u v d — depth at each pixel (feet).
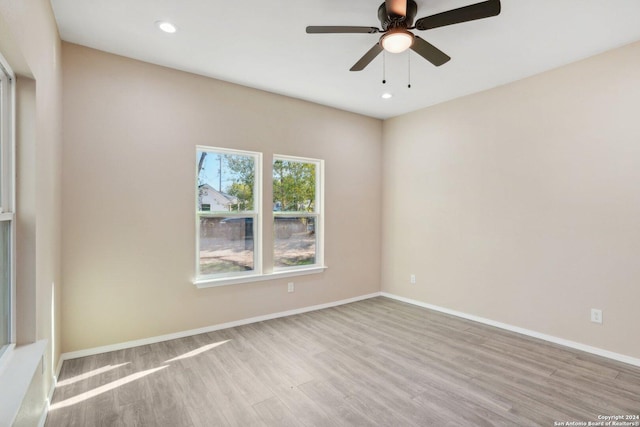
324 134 14.94
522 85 11.80
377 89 12.93
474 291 13.24
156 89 10.82
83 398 7.60
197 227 11.87
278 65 10.89
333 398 7.68
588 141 10.22
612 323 9.74
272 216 13.51
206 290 11.86
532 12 7.89
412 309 14.83
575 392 7.93
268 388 8.10
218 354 10.00
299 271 14.15
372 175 16.83
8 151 5.84
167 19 8.32
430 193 14.92
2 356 5.60
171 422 6.80
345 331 12.01
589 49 9.71
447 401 7.56
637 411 7.17
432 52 7.93
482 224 12.99
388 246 16.88
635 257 9.34
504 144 12.31
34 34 5.97
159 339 10.91
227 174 12.62
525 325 11.69
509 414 7.07
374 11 8.00
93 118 9.78
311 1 7.61
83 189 9.64
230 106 12.30
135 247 10.48
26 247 6.05
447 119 14.25
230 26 8.64
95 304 9.87
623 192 9.55
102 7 7.80
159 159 10.87
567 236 10.69
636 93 9.30
